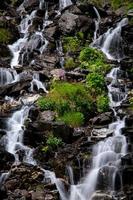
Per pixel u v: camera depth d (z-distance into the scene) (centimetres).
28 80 1972
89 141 1623
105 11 2525
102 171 1516
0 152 1559
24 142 1655
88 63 2122
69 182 1527
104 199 1467
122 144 1591
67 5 2641
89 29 2388
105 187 1506
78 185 1517
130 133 1616
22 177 1492
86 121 1784
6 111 1795
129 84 1998
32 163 1577
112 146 1592
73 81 2000
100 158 1566
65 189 1493
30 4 2644
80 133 1678
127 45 2283
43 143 1641
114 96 1933
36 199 1426
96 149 1591
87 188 1510
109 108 1844
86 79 1983
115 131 1664
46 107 1786
